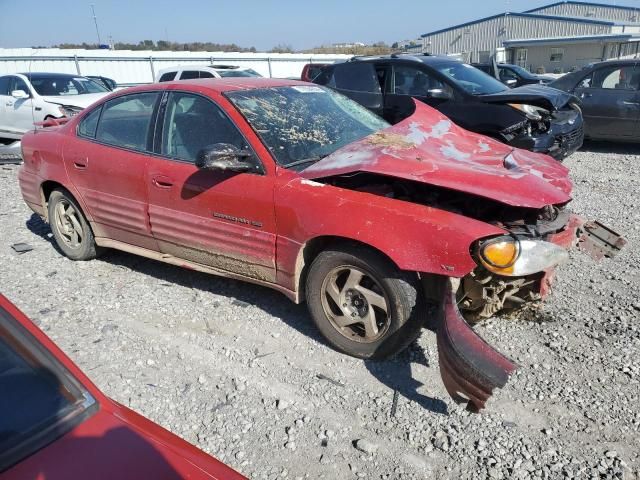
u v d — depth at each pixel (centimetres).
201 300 411
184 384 311
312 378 315
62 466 137
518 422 277
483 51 4428
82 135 451
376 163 313
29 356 156
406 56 830
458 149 367
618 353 332
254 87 402
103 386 308
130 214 417
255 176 346
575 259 479
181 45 4625
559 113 792
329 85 867
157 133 398
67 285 441
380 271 304
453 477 244
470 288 303
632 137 1006
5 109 1124
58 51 2475
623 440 264
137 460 144
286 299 409
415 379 312
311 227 319
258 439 269
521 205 283
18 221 625
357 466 252
